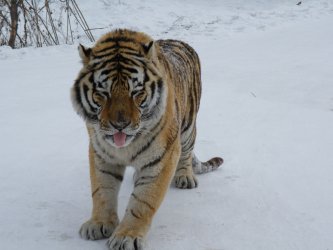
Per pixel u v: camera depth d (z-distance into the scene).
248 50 12.01
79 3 19.14
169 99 3.76
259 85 8.73
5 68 10.64
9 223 3.91
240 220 4.01
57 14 17.11
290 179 4.86
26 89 8.65
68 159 5.43
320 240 3.66
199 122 6.86
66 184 4.73
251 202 4.36
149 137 3.61
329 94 8.17
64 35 14.98
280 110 7.37
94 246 3.56
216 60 10.83
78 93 3.56
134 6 19.05
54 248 3.52
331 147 5.79
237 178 4.93
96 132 3.66
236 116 7.11
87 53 3.58
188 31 15.30
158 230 3.82
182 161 4.77
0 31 13.67
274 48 12.11
